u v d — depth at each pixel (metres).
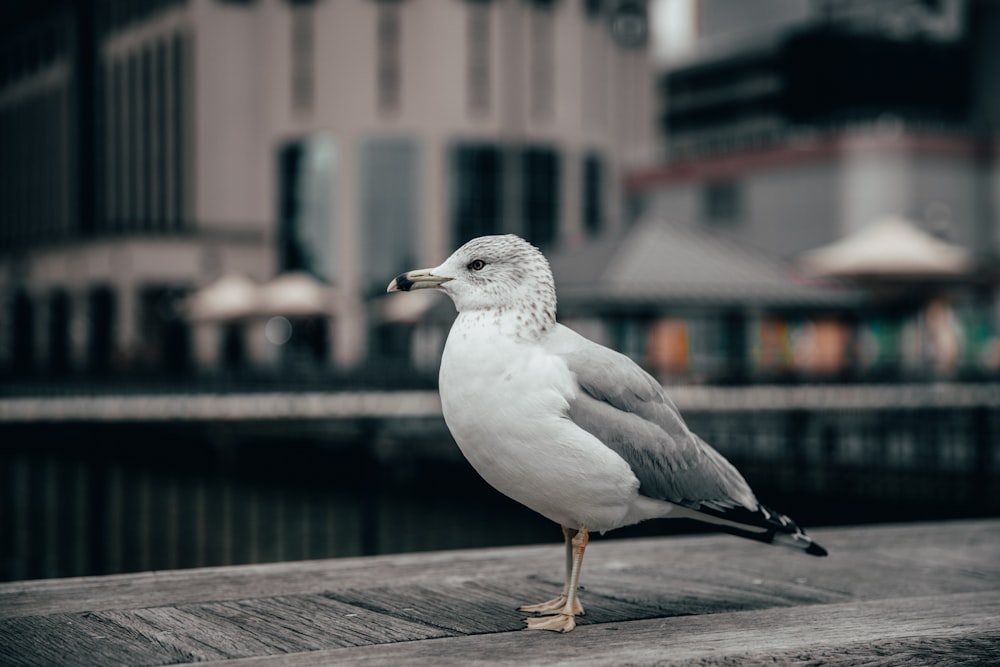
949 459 14.57
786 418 17.09
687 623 3.68
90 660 3.22
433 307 28.22
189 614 3.82
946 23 49.56
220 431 21.73
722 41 56.31
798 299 24.20
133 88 53.75
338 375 26.61
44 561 16.00
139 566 16.12
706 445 3.85
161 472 20.61
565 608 3.64
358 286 46.44
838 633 3.48
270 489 22.06
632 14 50.31
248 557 16.89
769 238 42.53
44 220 60.50
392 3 46.81
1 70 65.00
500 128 47.16
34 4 60.06
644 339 24.98
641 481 3.60
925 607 3.91
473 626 3.64
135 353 40.66
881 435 15.20
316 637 3.49
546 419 3.49
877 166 40.06
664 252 24.36
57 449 19.31
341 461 21.28
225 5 48.47
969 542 5.39
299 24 47.62
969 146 41.06
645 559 4.93
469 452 3.63
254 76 48.91
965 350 37.06
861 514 14.42
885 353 29.30
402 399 22.97
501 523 18.52
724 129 55.47
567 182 48.31
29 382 33.41
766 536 3.89
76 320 51.31
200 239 47.12
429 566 4.72
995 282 36.16
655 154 49.09
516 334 3.56
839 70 49.12
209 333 46.69
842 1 51.56
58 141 58.84
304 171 47.62
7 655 3.28
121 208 55.03
